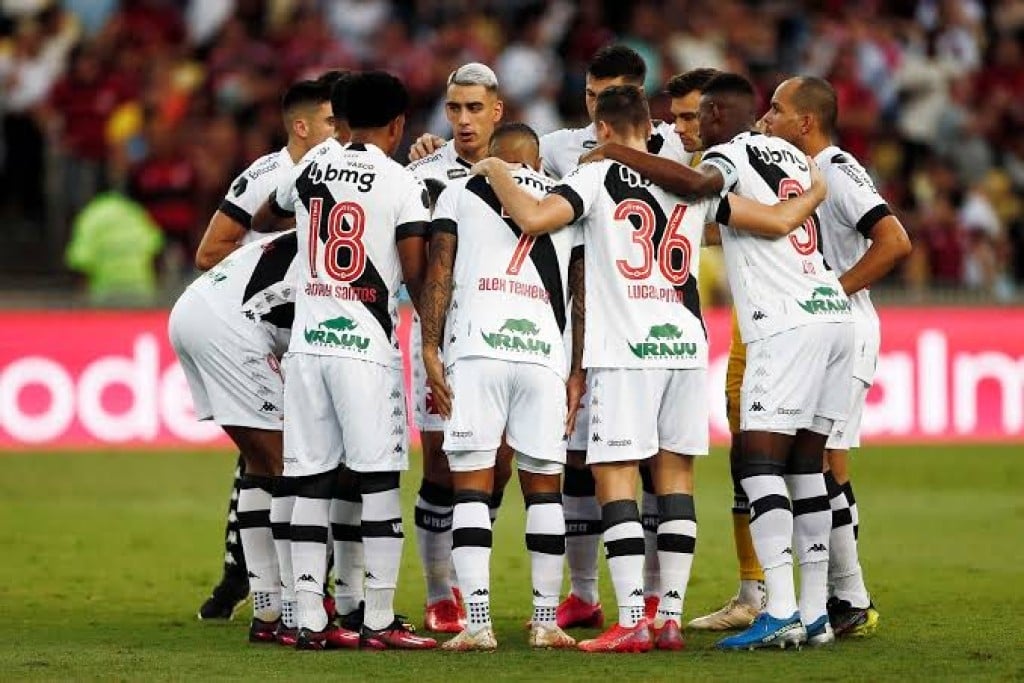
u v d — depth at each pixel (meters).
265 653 27.59
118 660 26.86
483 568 27.61
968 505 48.69
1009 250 76.69
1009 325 61.56
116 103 74.56
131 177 70.25
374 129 28.53
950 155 78.69
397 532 28.08
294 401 28.08
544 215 27.11
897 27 81.81
